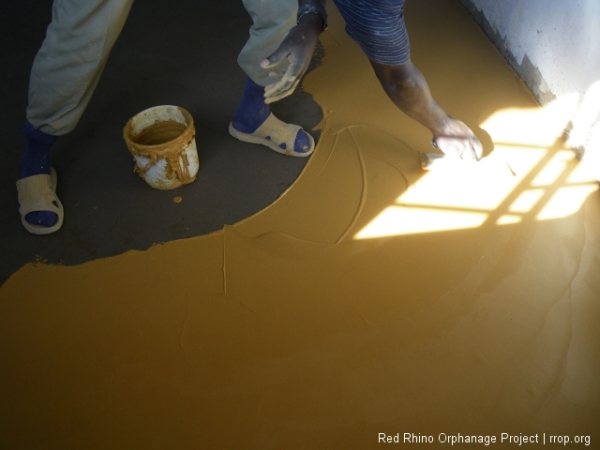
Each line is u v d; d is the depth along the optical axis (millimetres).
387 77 1992
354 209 2293
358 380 1808
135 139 2361
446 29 3125
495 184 2357
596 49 2223
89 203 2357
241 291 2045
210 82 2885
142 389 1809
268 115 2480
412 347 1879
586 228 2189
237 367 1848
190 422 1733
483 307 1970
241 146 2568
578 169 2408
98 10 1828
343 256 2137
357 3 1646
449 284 2037
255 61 2166
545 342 1876
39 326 1968
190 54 3033
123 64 2975
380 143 2541
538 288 2014
